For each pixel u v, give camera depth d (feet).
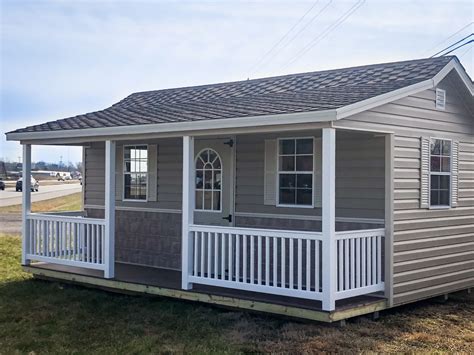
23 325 26.13
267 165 31.27
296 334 23.50
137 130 29.30
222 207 33.27
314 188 29.45
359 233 25.00
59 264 35.53
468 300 30.91
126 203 38.75
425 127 28.86
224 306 27.89
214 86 41.50
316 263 23.68
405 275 27.37
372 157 27.76
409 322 25.90
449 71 29.43
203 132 27.35
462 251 31.55
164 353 21.76
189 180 28.25
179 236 35.73
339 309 23.65
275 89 34.35
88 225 33.04
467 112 32.40
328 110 22.38
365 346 22.03
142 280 31.14
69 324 26.14
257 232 25.54
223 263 26.94
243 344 22.45
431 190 29.50
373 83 29.17
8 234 64.44
